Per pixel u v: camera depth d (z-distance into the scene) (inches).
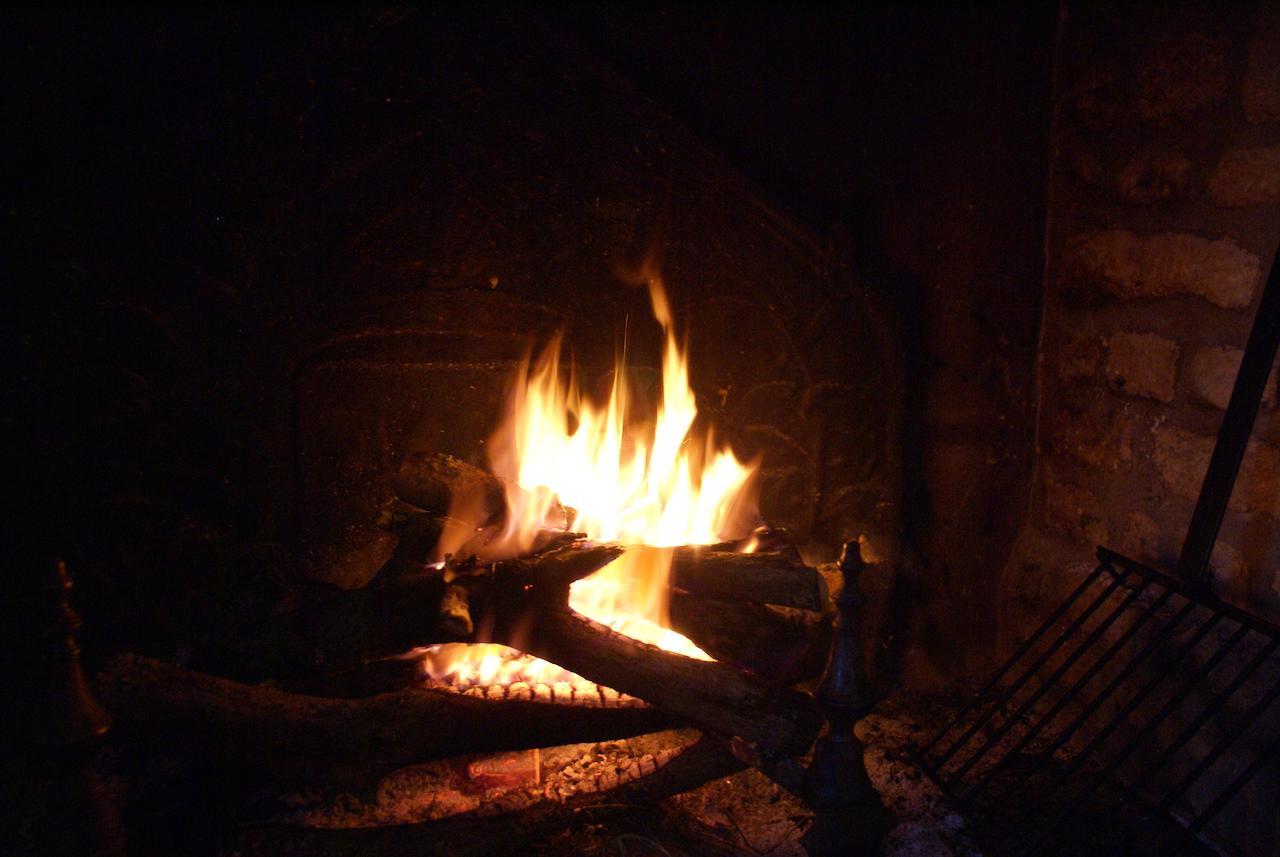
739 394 108.7
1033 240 104.9
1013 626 110.6
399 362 99.0
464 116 95.5
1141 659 80.5
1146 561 91.5
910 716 105.5
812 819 87.2
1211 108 82.8
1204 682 83.7
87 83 84.9
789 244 105.2
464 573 84.7
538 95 96.6
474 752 86.4
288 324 94.7
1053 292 104.4
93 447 90.7
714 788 92.1
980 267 104.3
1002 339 106.3
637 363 106.0
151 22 85.4
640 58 98.6
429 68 93.4
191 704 79.7
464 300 99.8
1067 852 82.9
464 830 83.8
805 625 95.7
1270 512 78.0
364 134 93.2
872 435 110.9
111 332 89.5
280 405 95.8
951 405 108.0
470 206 98.0
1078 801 79.3
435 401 101.0
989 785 92.8
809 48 100.7
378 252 96.3
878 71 101.7
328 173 93.0
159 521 93.7
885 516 111.7
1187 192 85.6
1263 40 77.3
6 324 86.4
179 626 95.2
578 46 94.8
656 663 85.1
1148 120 89.5
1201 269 84.2
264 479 96.4
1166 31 86.9
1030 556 108.5
